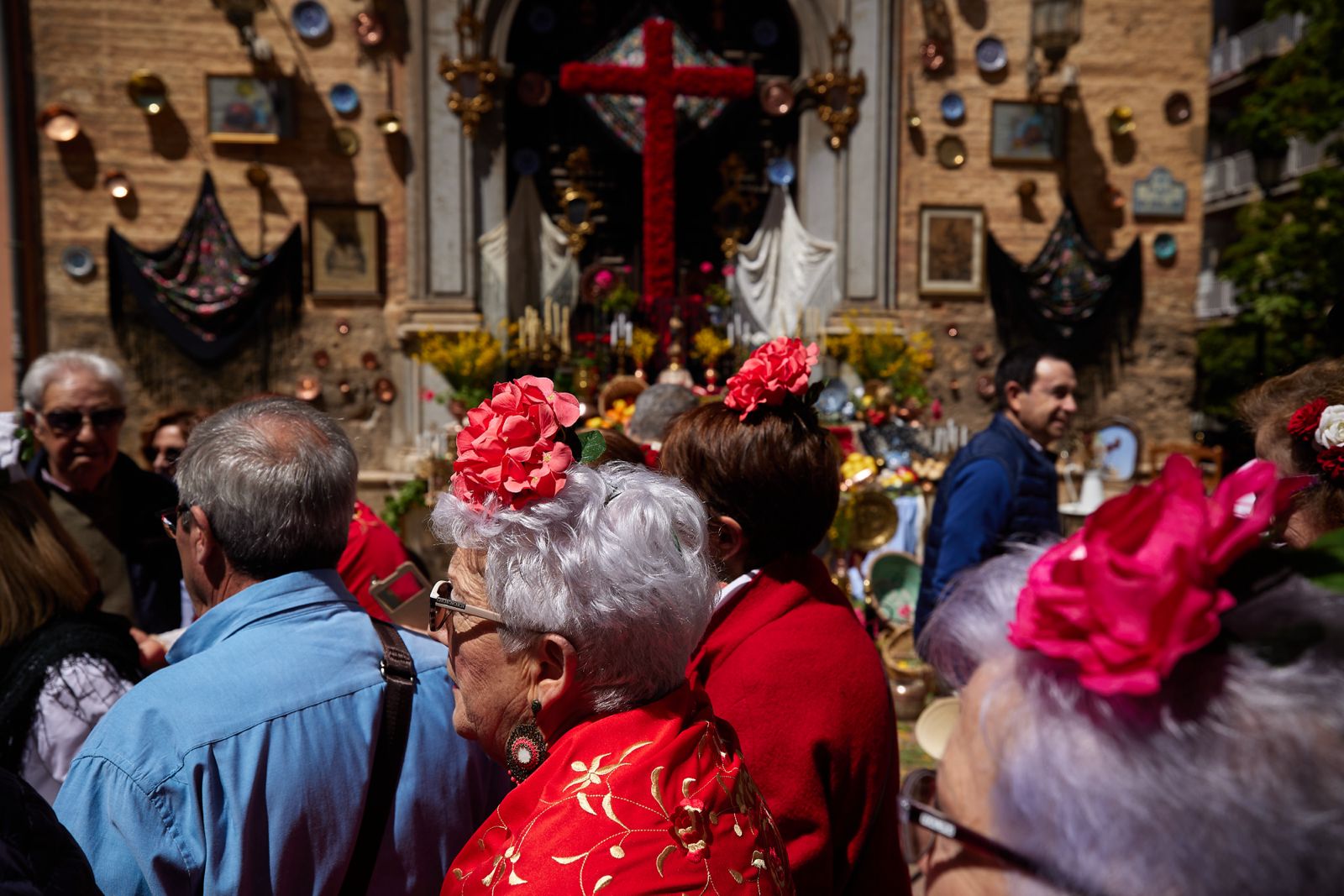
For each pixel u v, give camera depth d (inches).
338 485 54.4
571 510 41.1
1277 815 24.1
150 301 335.3
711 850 35.7
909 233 380.8
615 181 391.2
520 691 42.3
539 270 377.1
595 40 382.9
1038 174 386.0
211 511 52.4
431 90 348.5
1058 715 27.0
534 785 37.8
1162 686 26.0
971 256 382.9
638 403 115.6
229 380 344.2
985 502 115.5
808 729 55.2
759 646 58.3
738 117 392.2
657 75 338.0
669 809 35.9
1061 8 356.8
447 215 351.3
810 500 62.6
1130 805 25.0
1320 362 62.5
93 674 59.9
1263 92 496.1
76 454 105.5
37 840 34.1
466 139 351.3
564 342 349.1
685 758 38.1
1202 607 25.0
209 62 338.0
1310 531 53.4
